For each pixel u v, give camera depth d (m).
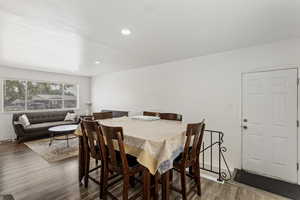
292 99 2.41
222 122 3.08
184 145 1.72
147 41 2.51
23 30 2.09
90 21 1.85
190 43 2.60
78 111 6.27
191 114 3.52
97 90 6.29
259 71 2.68
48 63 4.09
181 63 3.71
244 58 2.83
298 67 2.36
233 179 2.52
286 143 2.46
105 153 1.78
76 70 5.15
